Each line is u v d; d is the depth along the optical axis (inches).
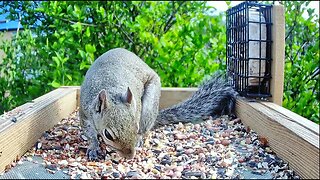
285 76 30.6
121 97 19.9
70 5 32.6
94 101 20.2
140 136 22.8
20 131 19.2
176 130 25.4
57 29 32.5
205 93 28.5
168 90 30.6
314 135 16.4
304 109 30.2
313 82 31.4
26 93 30.3
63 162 18.7
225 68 32.9
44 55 31.3
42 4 32.2
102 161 19.5
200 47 32.6
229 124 26.0
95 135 20.6
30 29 32.6
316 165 14.9
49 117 23.7
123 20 34.6
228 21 30.0
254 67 25.9
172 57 32.6
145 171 17.8
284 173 17.1
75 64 33.2
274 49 25.5
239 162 18.7
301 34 32.5
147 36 32.9
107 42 34.8
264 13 26.1
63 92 27.9
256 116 22.5
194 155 20.1
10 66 28.6
